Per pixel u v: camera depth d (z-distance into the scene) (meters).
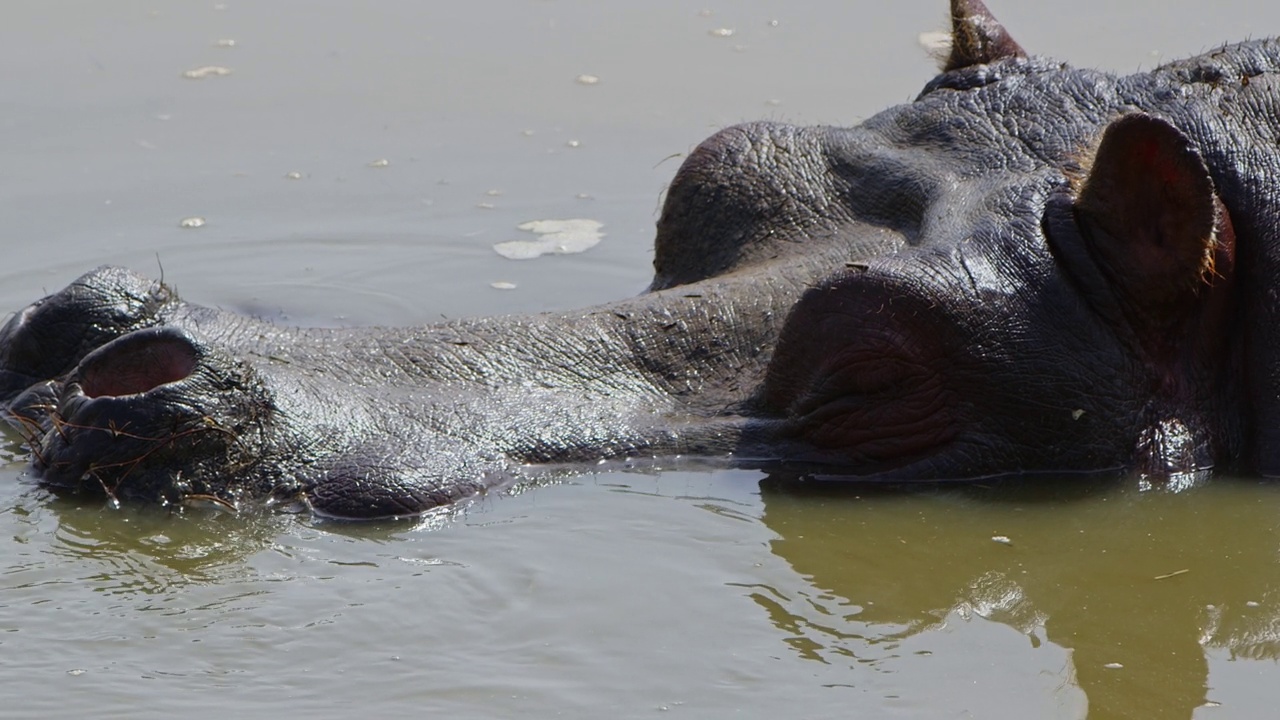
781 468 12.57
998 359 12.38
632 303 13.74
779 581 10.80
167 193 20.11
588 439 12.50
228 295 17.08
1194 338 12.99
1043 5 26.08
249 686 9.35
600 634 10.00
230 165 21.08
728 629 10.12
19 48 25.62
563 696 9.28
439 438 12.02
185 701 9.18
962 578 10.98
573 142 21.92
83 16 27.42
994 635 10.17
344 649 9.78
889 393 12.47
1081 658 9.88
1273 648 10.10
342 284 17.52
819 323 12.53
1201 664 9.87
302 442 11.66
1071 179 13.34
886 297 12.31
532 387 12.82
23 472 11.91
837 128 15.79
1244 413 13.02
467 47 25.89
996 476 12.59
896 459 12.59
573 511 11.72
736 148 15.63
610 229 19.17
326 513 11.41
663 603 10.43
